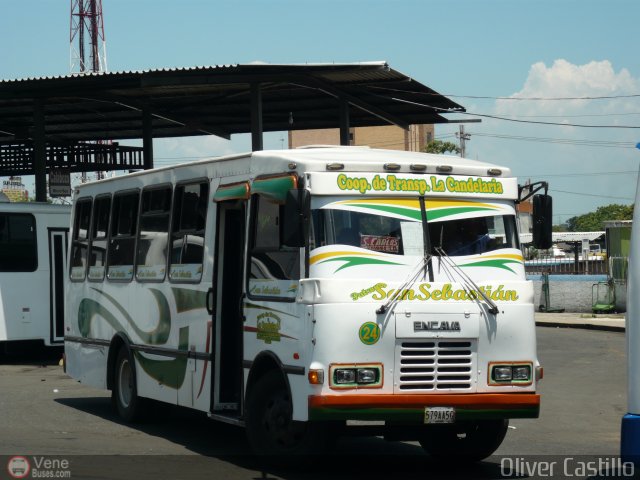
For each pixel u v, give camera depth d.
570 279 39.97
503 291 9.70
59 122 30.69
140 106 27.31
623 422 8.27
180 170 12.03
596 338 27.73
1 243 21.02
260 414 9.93
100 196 14.38
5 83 24.31
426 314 9.30
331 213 9.34
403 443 11.92
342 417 8.95
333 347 9.00
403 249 9.50
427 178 9.74
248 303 10.25
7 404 14.90
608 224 37.44
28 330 21.14
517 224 10.15
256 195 10.30
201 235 11.37
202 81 23.14
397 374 9.18
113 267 13.73
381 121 30.08
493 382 9.53
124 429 12.59
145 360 12.63
